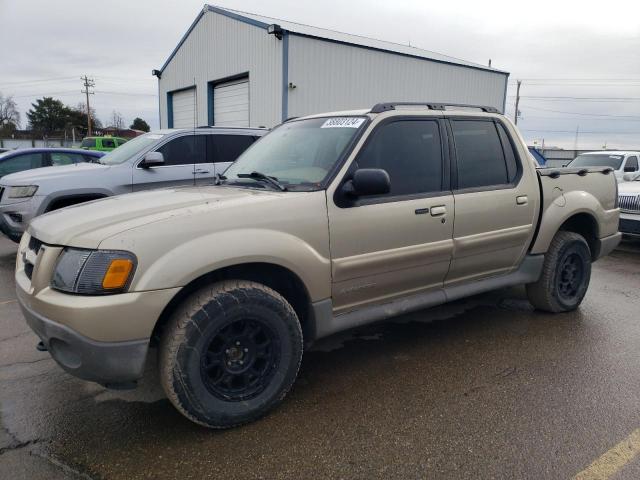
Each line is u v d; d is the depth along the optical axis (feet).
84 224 9.08
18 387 11.19
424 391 11.08
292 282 10.66
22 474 8.20
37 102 251.80
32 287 9.02
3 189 22.49
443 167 12.54
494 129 14.02
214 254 8.93
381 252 11.23
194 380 8.87
